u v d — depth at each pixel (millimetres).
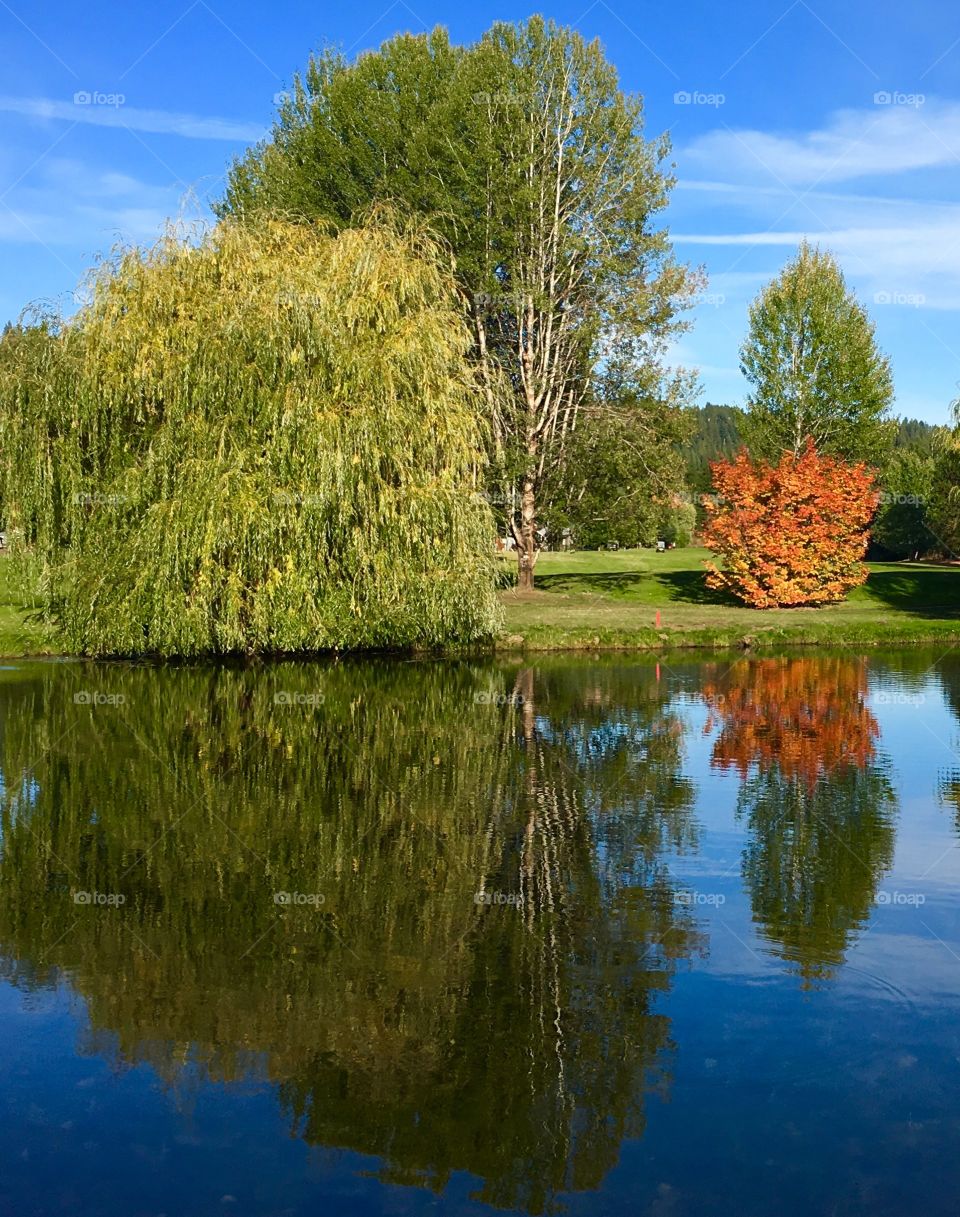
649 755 13930
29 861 9383
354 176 34062
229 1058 6074
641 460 34844
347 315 22625
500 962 7262
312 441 21688
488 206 32312
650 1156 5176
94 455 22891
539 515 36406
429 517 22969
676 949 7477
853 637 29078
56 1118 5516
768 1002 6695
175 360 21969
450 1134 5406
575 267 34219
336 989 6844
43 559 23078
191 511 21375
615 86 33062
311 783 12258
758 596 36000
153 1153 5254
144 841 9992
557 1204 4816
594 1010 6562
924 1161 5145
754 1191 4938
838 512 35844
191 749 14156
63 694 18953
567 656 25969
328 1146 5262
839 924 7961
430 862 9391
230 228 23438
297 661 24359
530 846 9859
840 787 12180
